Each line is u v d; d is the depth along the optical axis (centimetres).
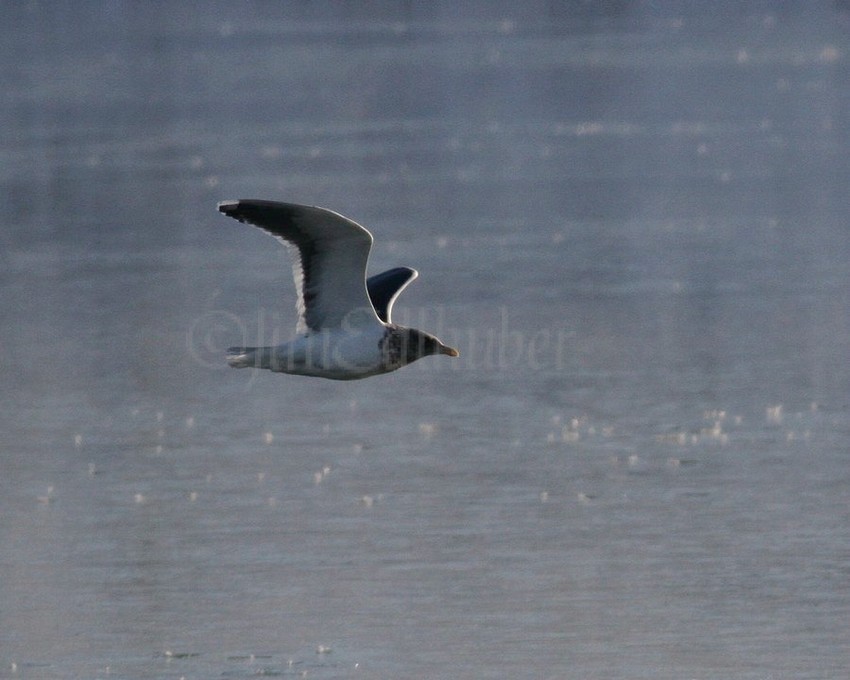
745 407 1930
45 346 2259
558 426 1883
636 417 1906
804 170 3488
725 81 4922
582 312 2373
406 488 1684
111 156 3838
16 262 2781
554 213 3105
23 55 6006
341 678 1261
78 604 1414
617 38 6169
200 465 1780
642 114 4375
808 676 1249
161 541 1553
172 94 4941
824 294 2439
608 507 1611
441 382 2089
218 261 2770
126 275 2670
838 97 4500
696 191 3300
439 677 1255
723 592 1407
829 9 7000
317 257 1144
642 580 1431
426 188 3375
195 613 1387
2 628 1364
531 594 1409
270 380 2116
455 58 5659
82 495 1689
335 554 1510
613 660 1280
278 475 1738
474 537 1541
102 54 5972
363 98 4809
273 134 4175
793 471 1703
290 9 7794
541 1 7850
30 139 4119
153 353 2223
